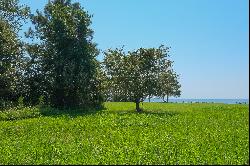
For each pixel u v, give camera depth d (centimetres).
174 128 3575
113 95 6938
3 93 6556
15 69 6688
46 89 6881
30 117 5244
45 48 6900
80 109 6762
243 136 2942
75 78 6638
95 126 3794
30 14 7025
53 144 2675
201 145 2495
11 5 7131
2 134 3378
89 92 6975
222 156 2103
